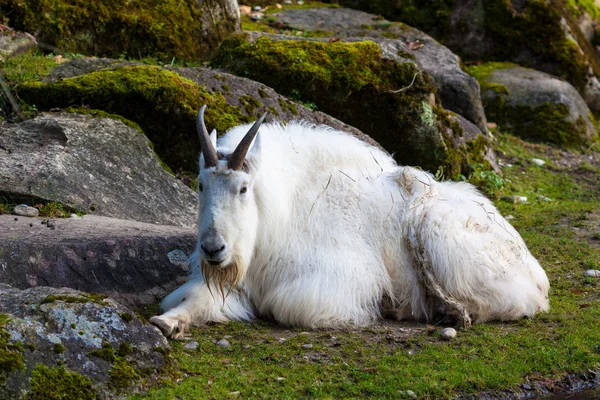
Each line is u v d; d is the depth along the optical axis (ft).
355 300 46.85
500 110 102.94
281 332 45.19
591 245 64.49
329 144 50.26
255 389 36.91
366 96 77.97
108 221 52.90
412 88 78.84
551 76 109.70
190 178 65.67
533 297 48.70
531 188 85.10
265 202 45.16
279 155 48.16
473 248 48.32
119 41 86.02
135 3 87.40
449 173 79.00
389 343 43.68
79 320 36.68
